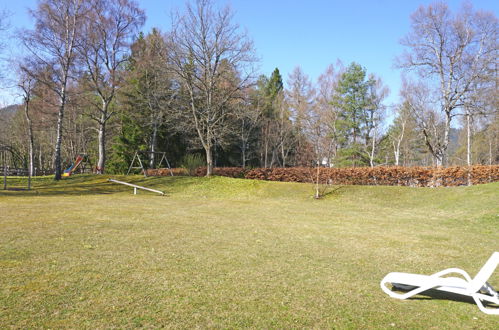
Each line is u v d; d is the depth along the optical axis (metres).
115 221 9.83
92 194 18.84
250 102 29.80
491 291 4.43
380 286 5.00
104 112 27.16
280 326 3.61
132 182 22.59
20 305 3.88
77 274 5.02
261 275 5.32
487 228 10.45
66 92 24.05
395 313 4.05
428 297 4.66
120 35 26.19
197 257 6.24
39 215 10.48
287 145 38.44
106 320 3.59
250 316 3.82
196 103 25.91
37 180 23.09
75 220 9.75
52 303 3.97
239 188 20.70
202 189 20.77
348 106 37.34
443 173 18.83
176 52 21.77
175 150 36.62
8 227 8.40
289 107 39.78
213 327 3.52
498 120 31.34
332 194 18.48
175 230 8.83
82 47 23.97
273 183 21.11
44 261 5.62
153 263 5.72
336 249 7.37
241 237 8.27
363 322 3.78
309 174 22.20
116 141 34.41
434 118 29.89
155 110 30.72
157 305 4.02
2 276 4.81
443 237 9.04
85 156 32.94
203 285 4.75
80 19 23.23
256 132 37.59
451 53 24.55
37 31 21.67
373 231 9.72
